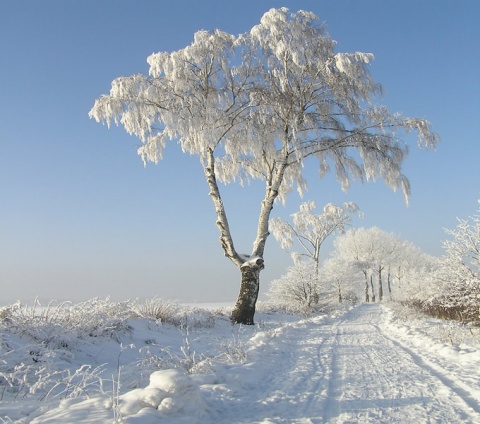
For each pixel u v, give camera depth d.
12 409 4.62
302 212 39.00
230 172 19.80
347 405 5.19
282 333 13.35
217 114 16.22
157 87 16.11
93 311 9.83
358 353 9.68
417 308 23.17
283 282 32.66
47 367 6.29
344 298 44.25
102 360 8.13
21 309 8.31
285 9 16.53
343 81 16.77
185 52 16.16
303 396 5.66
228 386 5.89
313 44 16.81
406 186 17.48
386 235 66.56
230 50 16.70
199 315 15.58
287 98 17.08
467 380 6.29
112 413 4.36
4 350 6.52
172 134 16.06
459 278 13.73
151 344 10.21
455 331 11.36
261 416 4.77
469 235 13.25
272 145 17.62
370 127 17.17
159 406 4.55
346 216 38.84
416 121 16.73
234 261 17.56
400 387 6.06
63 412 4.38
